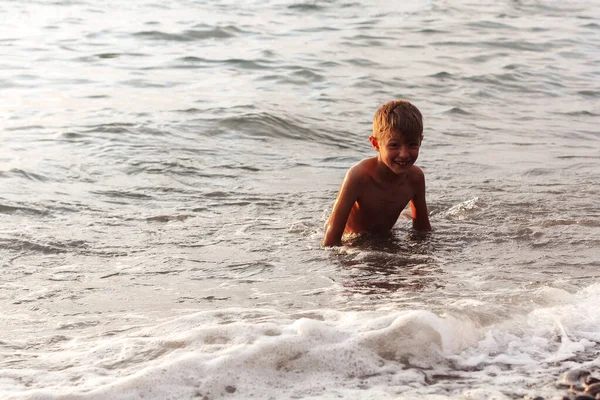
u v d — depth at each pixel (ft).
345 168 29.63
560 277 17.63
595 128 37.19
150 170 27.89
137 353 13.24
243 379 12.23
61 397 11.61
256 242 20.70
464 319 14.23
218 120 35.22
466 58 53.83
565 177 27.86
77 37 57.11
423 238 21.21
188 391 11.90
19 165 27.50
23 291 16.92
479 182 27.09
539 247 20.13
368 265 18.84
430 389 12.12
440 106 41.04
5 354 13.44
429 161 30.17
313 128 35.27
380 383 12.30
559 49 58.13
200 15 67.31
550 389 12.19
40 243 20.10
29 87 42.19
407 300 15.90
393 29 63.87
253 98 40.60
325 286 17.20
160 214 23.11
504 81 47.37
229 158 30.14
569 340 13.84
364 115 38.42
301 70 47.85
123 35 58.18
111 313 15.64
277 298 16.38
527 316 14.75
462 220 22.82
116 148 30.50
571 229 21.62
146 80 44.62
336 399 11.76
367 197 21.25
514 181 27.27
